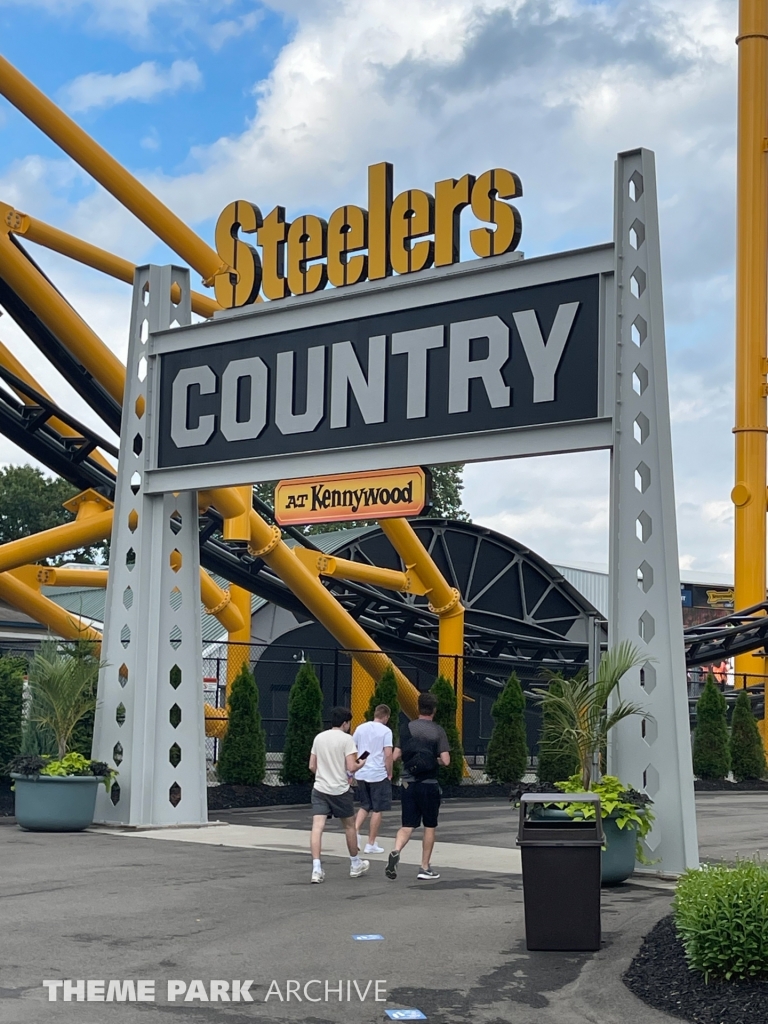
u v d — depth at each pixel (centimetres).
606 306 1506
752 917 852
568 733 1412
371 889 1322
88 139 2344
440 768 2902
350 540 4209
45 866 1457
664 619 1455
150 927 1073
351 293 1756
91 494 2819
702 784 3403
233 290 1947
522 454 1559
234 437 1892
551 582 4775
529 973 921
